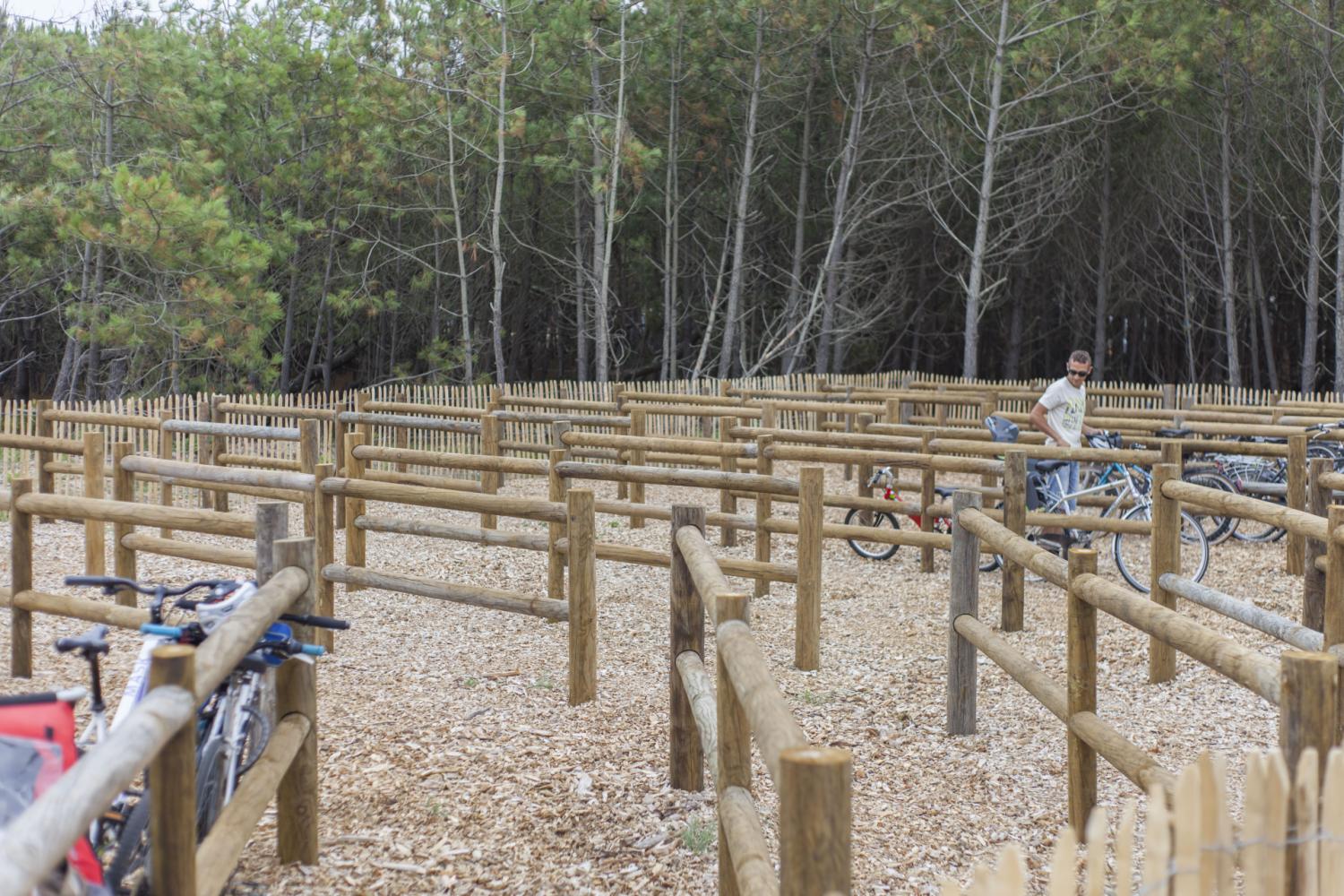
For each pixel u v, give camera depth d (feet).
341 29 78.23
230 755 11.34
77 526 35.14
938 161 105.50
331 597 22.12
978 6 92.32
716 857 13.44
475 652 21.98
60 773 8.39
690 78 95.66
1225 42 89.56
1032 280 126.11
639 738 17.46
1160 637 11.84
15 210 59.88
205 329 61.77
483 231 98.58
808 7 89.15
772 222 115.44
